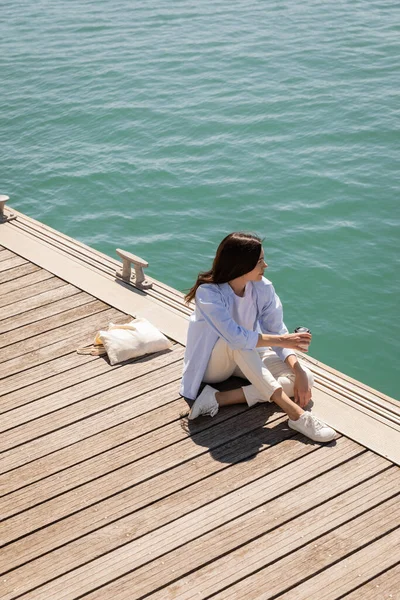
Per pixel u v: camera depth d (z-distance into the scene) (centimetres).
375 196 958
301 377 436
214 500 383
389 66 1369
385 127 1127
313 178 1001
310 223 911
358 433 424
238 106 1209
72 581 343
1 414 446
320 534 362
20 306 553
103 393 461
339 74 1338
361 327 750
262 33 1584
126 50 1492
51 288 573
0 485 396
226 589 338
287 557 352
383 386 680
